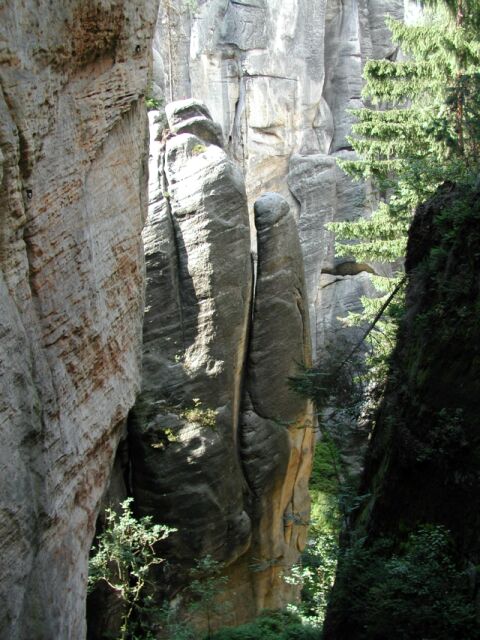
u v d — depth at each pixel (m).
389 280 19.17
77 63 7.38
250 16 29.98
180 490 19.12
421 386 9.18
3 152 5.92
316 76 31.06
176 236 20.12
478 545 7.59
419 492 8.74
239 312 20.14
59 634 6.76
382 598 7.80
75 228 7.36
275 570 20.84
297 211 31.09
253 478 20.45
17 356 6.07
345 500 10.52
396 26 17.20
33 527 6.32
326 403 12.12
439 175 14.72
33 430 6.27
